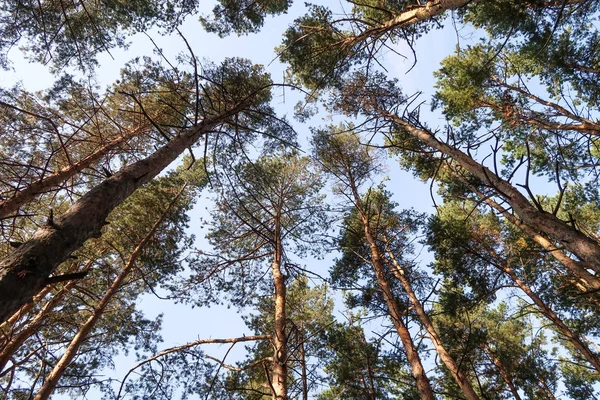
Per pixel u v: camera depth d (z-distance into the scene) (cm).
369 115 1080
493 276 1062
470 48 1080
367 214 1098
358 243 1156
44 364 666
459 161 709
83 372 932
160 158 471
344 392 977
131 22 932
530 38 842
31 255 239
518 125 1039
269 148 1028
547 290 1027
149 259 1003
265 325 1042
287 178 1148
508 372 1080
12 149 888
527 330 1273
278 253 814
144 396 853
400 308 1001
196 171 1207
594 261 407
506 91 1063
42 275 238
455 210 1224
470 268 1059
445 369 1083
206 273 942
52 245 256
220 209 1055
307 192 1190
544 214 495
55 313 938
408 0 816
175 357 873
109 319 1059
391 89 1054
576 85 959
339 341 970
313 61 941
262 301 1048
